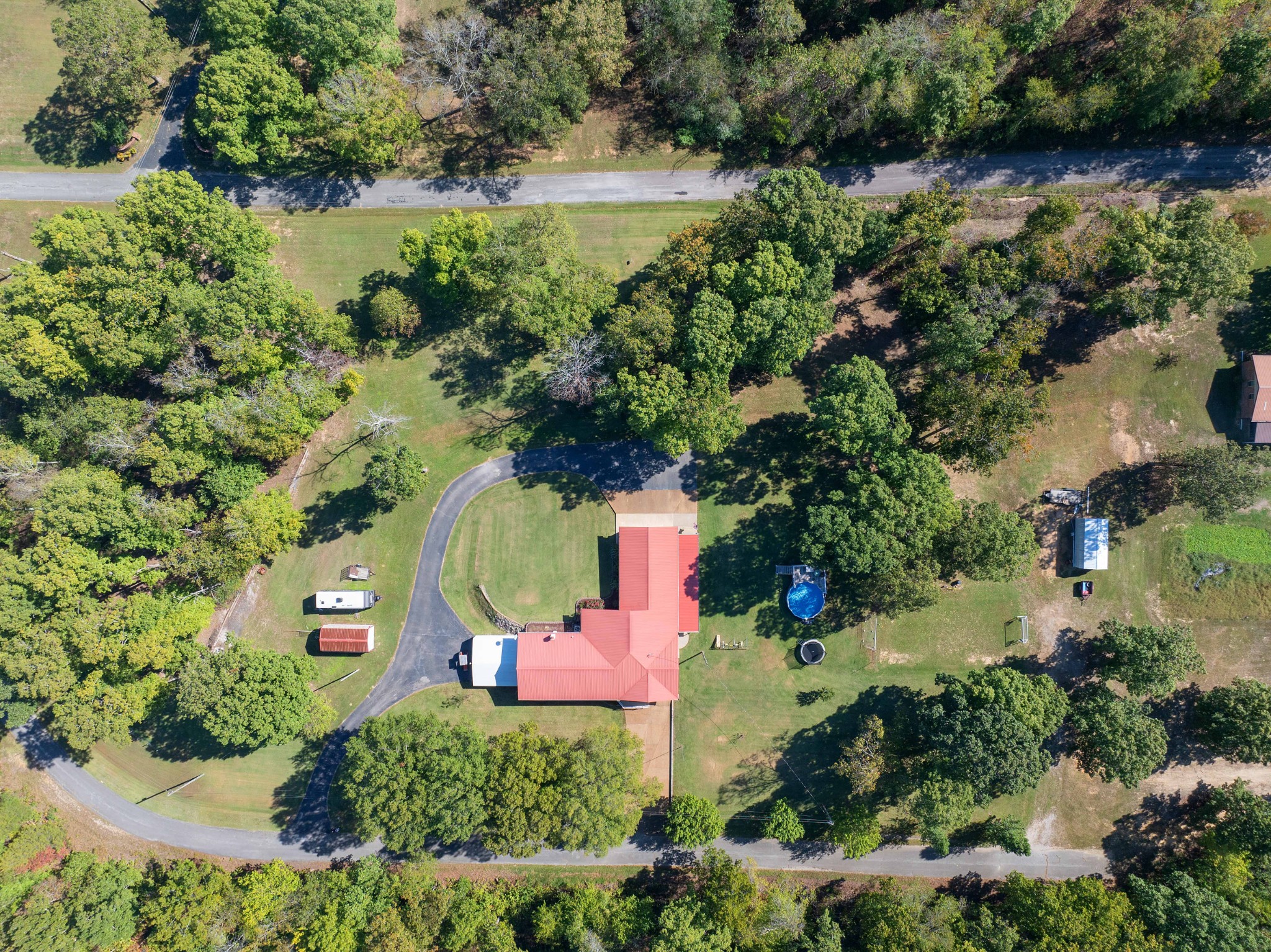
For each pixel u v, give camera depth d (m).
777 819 75.44
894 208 82.69
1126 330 81.44
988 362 73.12
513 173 84.62
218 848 80.56
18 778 80.88
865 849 74.38
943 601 80.81
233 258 76.75
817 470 81.31
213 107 74.69
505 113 78.50
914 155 83.06
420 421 82.69
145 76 81.69
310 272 83.75
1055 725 73.38
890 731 76.56
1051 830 80.19
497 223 83.81
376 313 79.00
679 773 80.31
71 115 84.50
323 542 81.81
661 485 81.69
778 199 72.69
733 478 81.56
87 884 74.88
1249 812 74.75
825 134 82.44
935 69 74.00
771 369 74.44
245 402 74.38
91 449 75.38
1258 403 77.44
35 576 71.31
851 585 80.44
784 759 80.12
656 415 71.19
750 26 82.06
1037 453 81.19
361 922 73.88
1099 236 74.19
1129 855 79.75
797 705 80.38
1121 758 72.31
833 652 80.62
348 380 79.38
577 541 81.62
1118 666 76.75
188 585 79.62
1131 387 81.25
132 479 79.75
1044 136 82.25
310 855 80.31
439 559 81.81
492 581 81.56
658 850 80.38
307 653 81.06
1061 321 81.50
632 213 84.12
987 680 73.94
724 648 80.44
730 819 80.06
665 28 78.31
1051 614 80.62
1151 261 70.75
